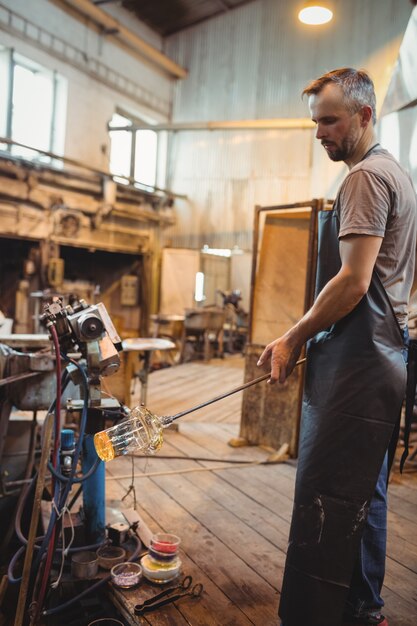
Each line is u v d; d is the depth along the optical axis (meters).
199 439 4.41
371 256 1.48
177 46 12.66
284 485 3.36
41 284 8.92
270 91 11.72
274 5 11.59
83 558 2.28
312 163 11.35
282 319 4.10
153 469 3.59
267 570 2.31
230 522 2.78
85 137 10.28
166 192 11.88
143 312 11.72
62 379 2.29
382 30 10.17
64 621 2.23
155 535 2.40
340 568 1.56
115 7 11.09
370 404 1.54
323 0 6.77
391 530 2.72
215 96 12.28
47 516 2.65
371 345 1.54
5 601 2.67
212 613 1.99
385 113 5.81
